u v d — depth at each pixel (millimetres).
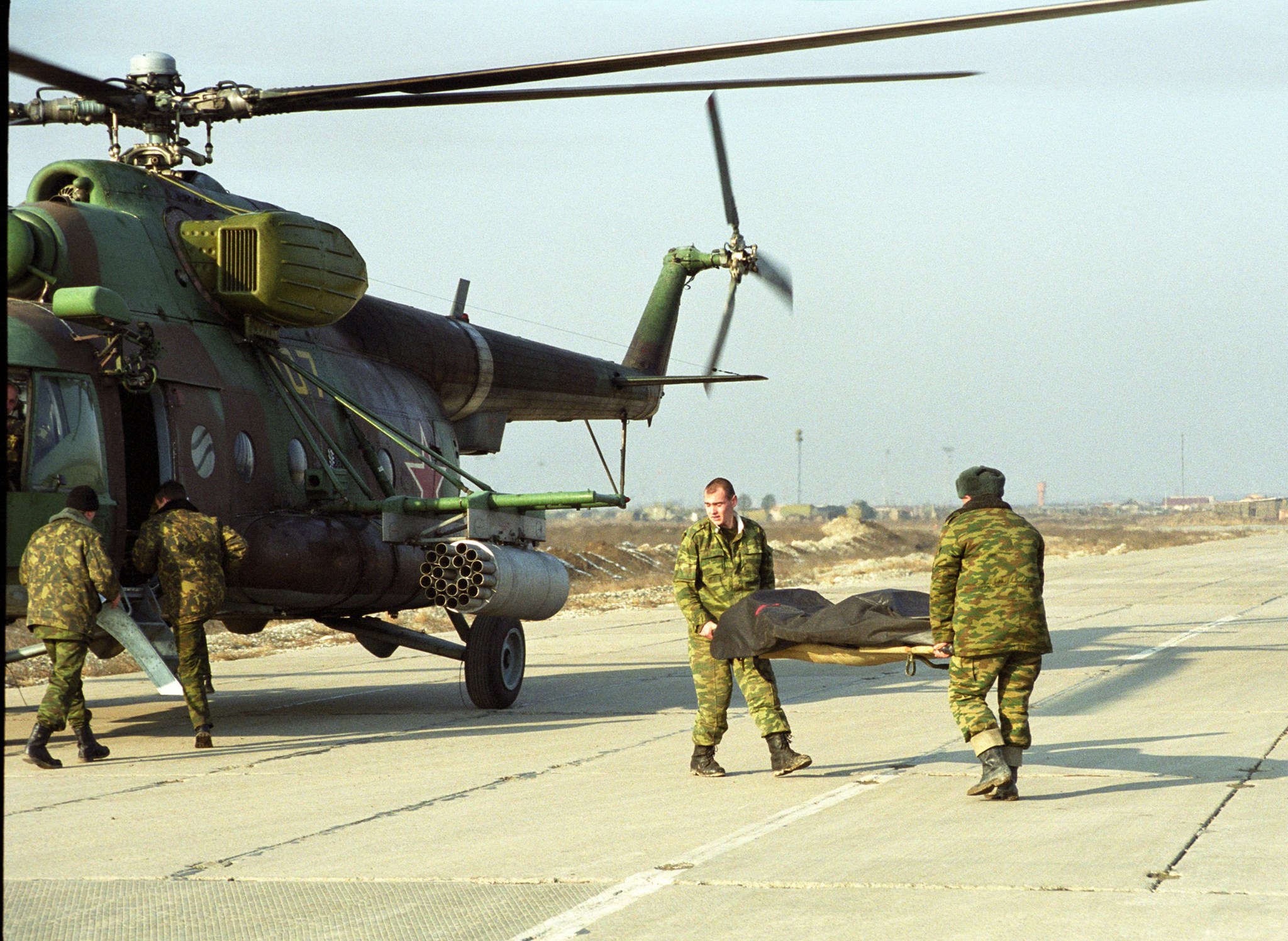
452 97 15305
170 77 17375
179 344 16812
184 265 17734
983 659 11312
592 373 29719
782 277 29750
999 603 11234
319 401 19562
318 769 14000
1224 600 39656
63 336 15070
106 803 12109
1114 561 70938
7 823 11148
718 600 12961
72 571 14312
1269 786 11734
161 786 13000
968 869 8867
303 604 17703
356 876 9094
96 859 9734
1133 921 7535
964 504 11742
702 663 13062
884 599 12031
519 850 9805
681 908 8047
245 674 25859
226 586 15906
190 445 16422
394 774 13555
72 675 14375
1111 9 11531
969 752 14219
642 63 13398
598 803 11758
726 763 13930
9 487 14477
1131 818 10461
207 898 8562
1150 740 14648
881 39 12398
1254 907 7770
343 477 19469
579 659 27344
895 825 10414
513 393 26766
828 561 87812
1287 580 49938
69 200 16594
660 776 13164
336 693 22203
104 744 16094
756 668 12922
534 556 19094
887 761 13750
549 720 18016
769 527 150875
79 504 14414
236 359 17969
